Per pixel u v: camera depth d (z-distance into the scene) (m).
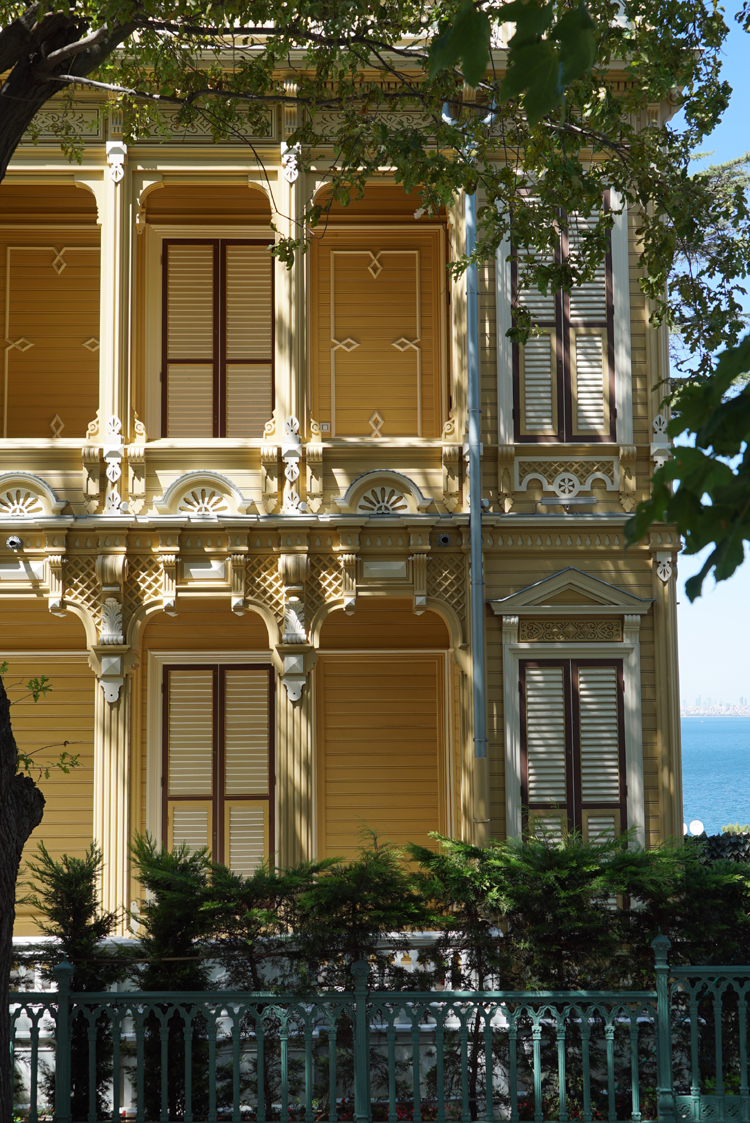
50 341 15.01
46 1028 11.10
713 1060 9.20
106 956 9.02
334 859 9.27
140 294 13.90
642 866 9.01
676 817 12.78
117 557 12.77
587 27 2.90
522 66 3.02
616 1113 9.02
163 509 12.88
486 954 9.03
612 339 13.39
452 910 9.13
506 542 13.04
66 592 12.82
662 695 12.92
